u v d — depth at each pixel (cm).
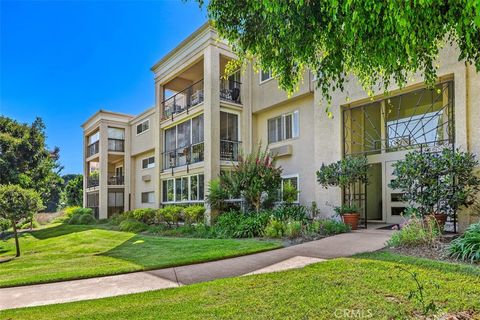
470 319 297
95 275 577
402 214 857
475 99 767
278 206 1135
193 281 504
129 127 2417
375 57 395
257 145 1443
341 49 417
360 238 778
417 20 310
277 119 1380
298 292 391
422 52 424
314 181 1194
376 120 1132
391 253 581
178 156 1564
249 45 442
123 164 2536
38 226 2152
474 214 746
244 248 733
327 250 661
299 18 370
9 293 486
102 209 2286
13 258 940
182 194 1501
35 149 2353
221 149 1359
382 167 1088
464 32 351
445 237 677
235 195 1162
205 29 1363
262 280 454
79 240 1191
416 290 359
